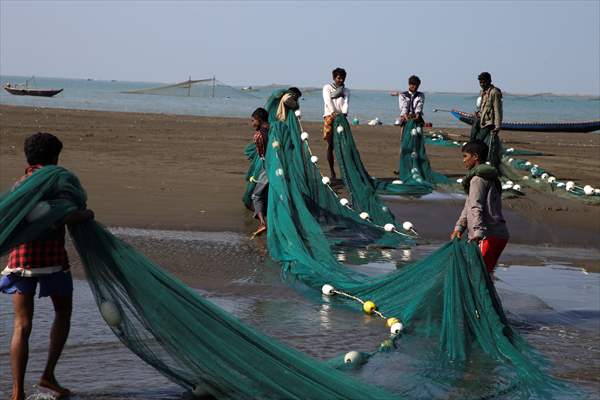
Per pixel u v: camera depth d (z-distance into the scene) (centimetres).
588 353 680
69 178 515
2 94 8675
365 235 1152
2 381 544
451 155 2441
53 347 524
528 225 1316
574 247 1164
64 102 6719
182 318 518
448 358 639
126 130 2845
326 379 505
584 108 17425
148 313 519
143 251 984
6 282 507
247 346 514
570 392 581
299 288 856
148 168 1794
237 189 1546
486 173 753
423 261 770
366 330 720
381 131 3541
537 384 590
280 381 505
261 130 1125
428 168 1700
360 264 991
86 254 523
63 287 522
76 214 511
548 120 8175
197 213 1269
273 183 1034
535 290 905
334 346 670
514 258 1078
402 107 1702
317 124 3825
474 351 657
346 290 824
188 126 3238
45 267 509
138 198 1380
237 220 1228
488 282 709
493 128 1655
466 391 570
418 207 1440
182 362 520
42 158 527
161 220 1193
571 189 1662
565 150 2825
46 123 2956
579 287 926
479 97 1677
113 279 522
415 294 757
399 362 626
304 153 1169
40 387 527
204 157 2069
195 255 982
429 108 16238
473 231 741
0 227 488
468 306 692
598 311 822
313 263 900
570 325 768
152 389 543
